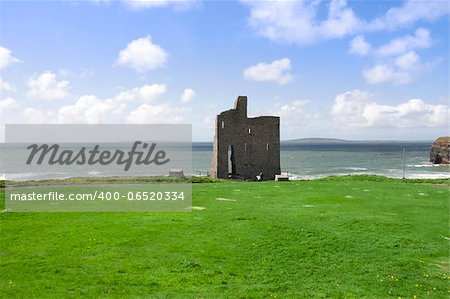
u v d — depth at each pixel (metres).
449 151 166.75
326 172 126.75
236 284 18.00
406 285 18.31
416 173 122.00
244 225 27.03
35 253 21.30
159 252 21.64
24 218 29.42
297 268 19.95
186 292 17.05
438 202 37.81
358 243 23.81
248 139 72.50
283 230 25.78
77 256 20.92
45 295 16.36
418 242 24.33
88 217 29.80
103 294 16.64
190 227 26.59
